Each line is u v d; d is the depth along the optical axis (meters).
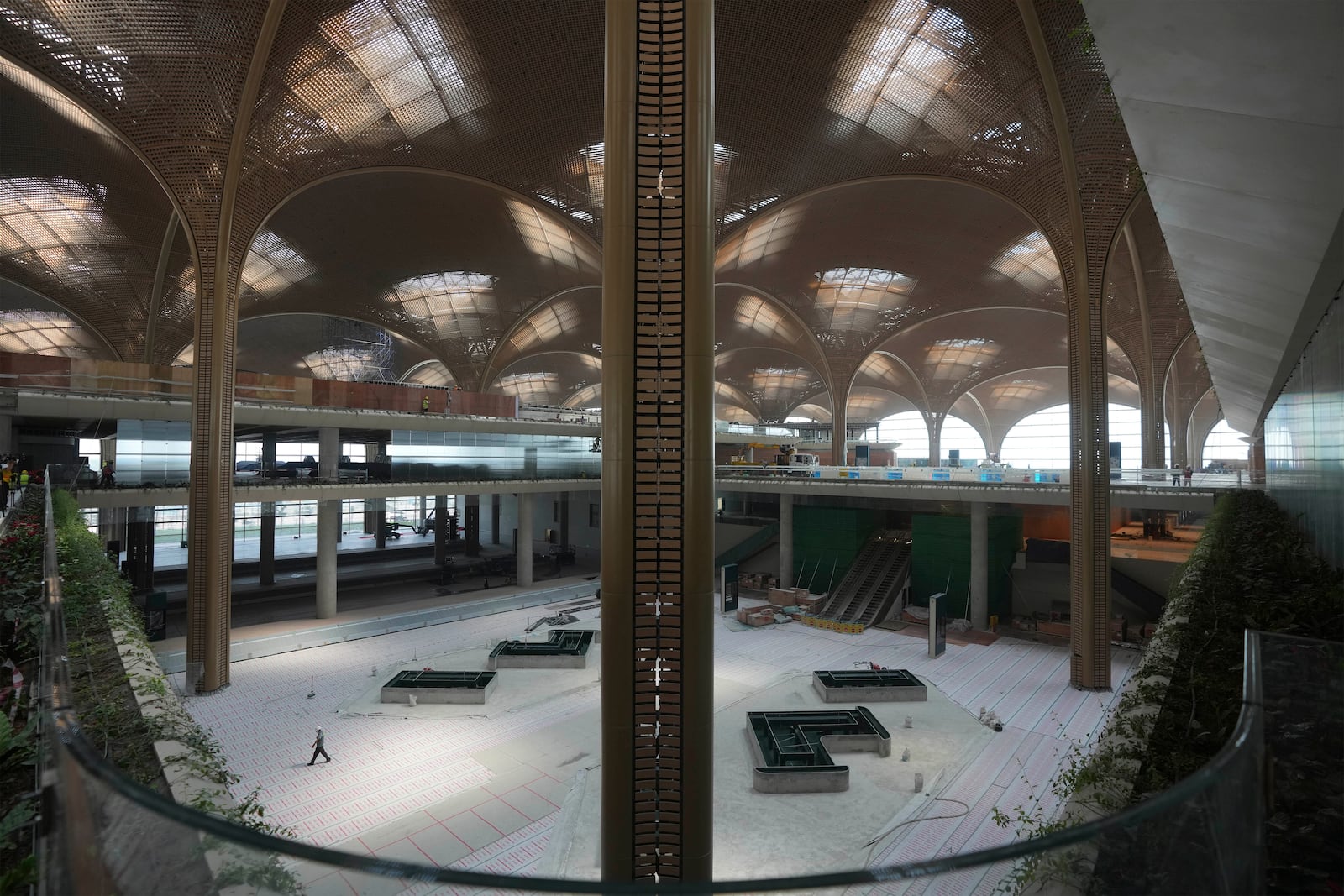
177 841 2.12
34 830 2.99
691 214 9.04
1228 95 3.80
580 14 24.23
